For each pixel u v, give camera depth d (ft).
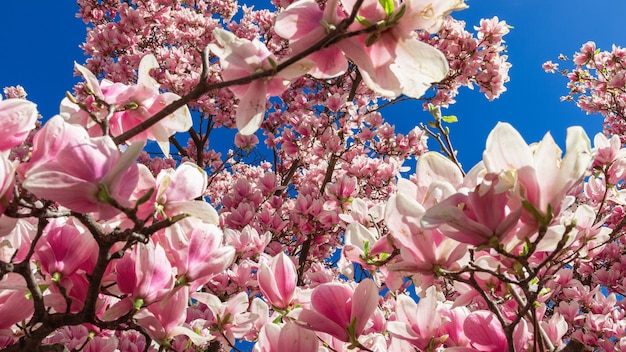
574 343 4.89
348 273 6.84
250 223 20.99
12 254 4.32
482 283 5.31
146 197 3.39
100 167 3.45
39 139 3.72
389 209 4.27
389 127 25.91
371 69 4.06
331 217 20.49
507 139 3.77
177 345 7.11
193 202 4.35
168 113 4.63
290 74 4.26
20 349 3.99
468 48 25.34
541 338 5.03
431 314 5.23
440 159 4.66
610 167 9.21
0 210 3.39
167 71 25.57
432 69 4.09
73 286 4.37
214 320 7.02
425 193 4.64
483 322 4.89
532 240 4.03
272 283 5.97
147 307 4.51
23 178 3.66
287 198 29.63
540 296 6.45
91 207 3.47
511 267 4.29
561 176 3.63
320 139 24.88
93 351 6.68
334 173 29.14
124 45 31.09
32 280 3.72
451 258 4.23
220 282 11.32
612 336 12.84
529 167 3.71
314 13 4.37
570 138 3.65
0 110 3.68
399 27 4.06
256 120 4.70
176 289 4.39
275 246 21.17
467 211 3.82
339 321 4.96
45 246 4.24
